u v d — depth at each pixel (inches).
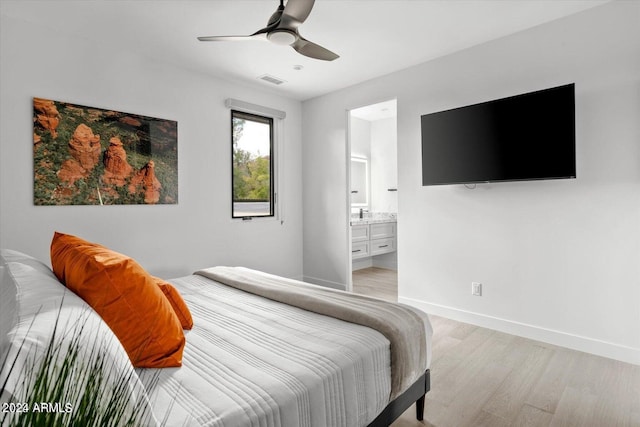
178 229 135.3
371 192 235.6
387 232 215.5
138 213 124.4
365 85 153.2
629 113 91.7
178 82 135.0
